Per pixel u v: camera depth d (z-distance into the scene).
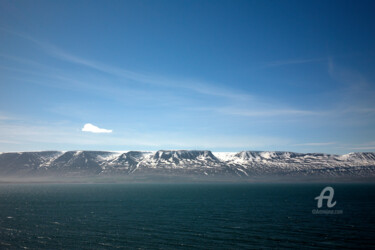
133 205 131.75
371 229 73.94
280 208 118.31
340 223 82.19
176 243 61.03
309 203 136.75
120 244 60.62
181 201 151.00
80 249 57.53
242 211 109.19
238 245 59.38
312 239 63.81
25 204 136.50
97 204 136.62
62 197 178.62
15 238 65.94
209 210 112.75
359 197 165.62
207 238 65.12
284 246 58.56
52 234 69.44
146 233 70.19
